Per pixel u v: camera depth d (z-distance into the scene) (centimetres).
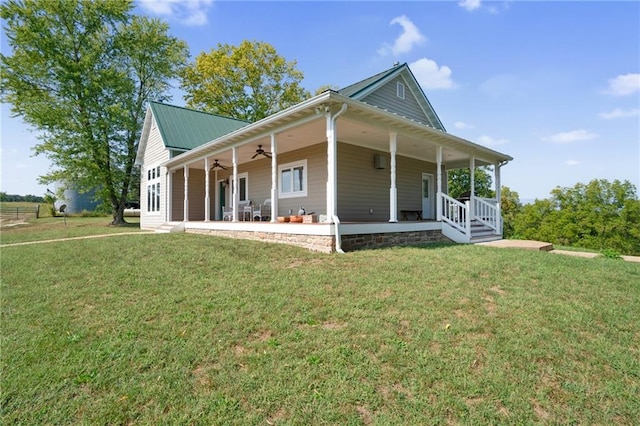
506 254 655
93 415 224
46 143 1784
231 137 954
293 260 599
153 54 2153
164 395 242
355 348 294
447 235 962
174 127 1542
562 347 294
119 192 2020
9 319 383
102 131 1867
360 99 1060
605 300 399
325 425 211
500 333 315
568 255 703
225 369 271
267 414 222
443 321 340
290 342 307
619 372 261
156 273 541
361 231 735
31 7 1725
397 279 466
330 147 670
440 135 925
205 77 2728
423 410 222
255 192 1266
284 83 2942
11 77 1733
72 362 287
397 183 1177
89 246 821
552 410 222
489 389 240
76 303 428
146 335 331
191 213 1530
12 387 253
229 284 470
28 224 1953
